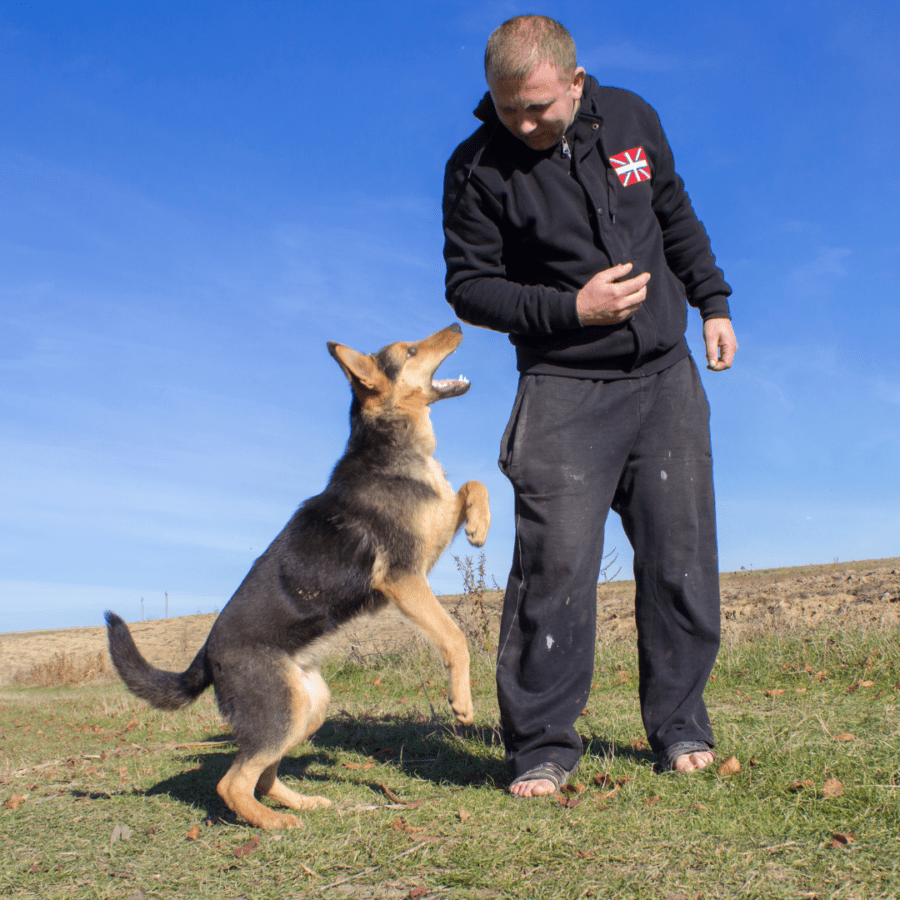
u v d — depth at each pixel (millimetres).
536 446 3250
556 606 3197
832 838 2359
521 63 2844
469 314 3371
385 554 3611
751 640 6582
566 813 2777
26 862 2850
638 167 3273
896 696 4297
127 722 7312
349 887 2395
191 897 2438
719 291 3568
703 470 3398
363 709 6184
